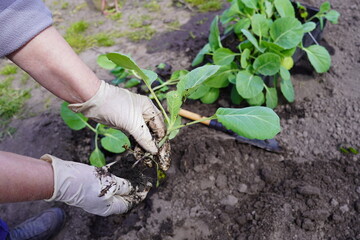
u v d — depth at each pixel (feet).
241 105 7.14
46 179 3.42
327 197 5.54
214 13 10.22
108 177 4.29
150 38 9.59
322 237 5.13
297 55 7.69
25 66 3.64
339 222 5.23
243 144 6.38
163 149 4.83
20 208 6.24
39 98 8.33
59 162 3.77
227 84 6.91
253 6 7.06
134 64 3.78
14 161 3.09
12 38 3.24
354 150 6.11
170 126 4.71
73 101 4.14
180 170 6.19
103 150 6.66
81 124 6.32
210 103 7.35
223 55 6.61
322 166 6.03
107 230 5.66
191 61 8.46
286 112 7.12
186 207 5.74
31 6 3.31
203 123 6.73
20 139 7.38
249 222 5.44
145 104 4.75
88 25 10.58
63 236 5.77
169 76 8.09
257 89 6.17
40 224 5.55
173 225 5.55
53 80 3.81
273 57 6.12
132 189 4.75
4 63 9.57
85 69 3.94
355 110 6.88
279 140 6.59
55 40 3.60
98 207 4.26
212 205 5.73
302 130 6.72
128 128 4.43
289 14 7.28
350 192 5.58
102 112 4.25
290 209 5.43
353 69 7.81
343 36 8.73
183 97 4.54
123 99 4.40
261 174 5.99
